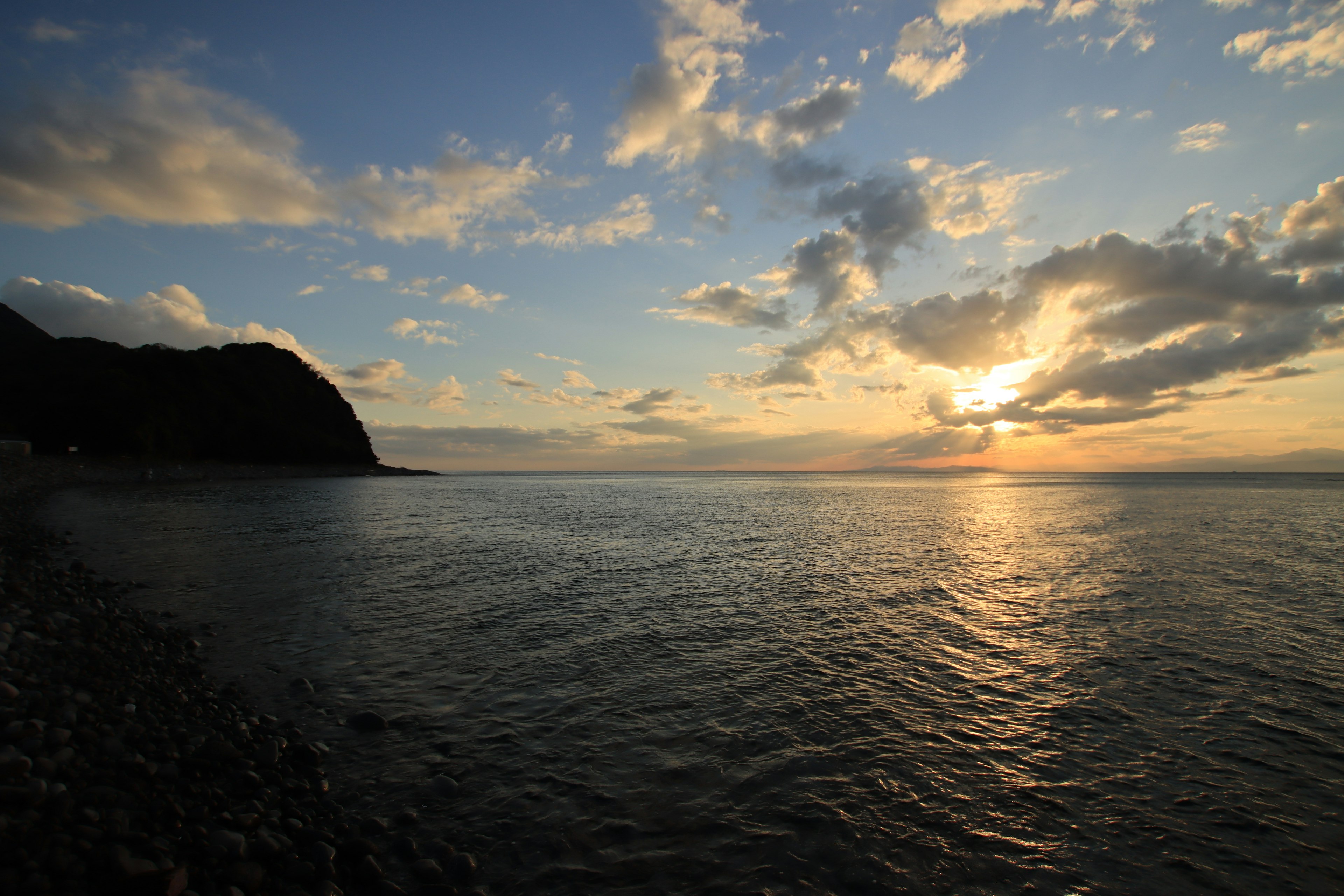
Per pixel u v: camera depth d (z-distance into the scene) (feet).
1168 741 26.78
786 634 42.93
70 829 16.92
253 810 20.21
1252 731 27.81
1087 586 59.57
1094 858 18.80
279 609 48.85
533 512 149.79
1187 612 49.42
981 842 19.52
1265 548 86.12
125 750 22.63
